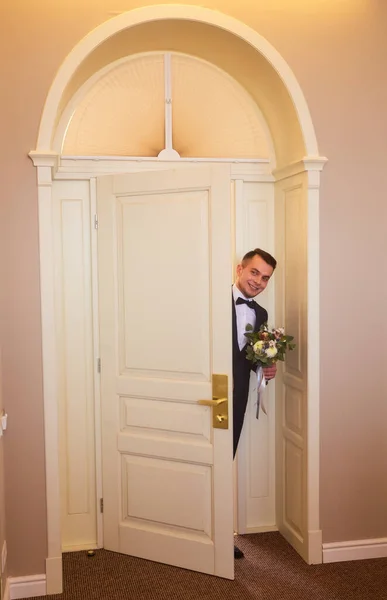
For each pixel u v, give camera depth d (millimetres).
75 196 3369
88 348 3424
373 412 3246
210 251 3041
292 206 3305
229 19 2994
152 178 3150
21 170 2873
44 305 2912
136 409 3291
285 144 3338
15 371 2918
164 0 2947
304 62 3076
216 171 2992
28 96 2865
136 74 3359
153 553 3273
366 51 3123
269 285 3578
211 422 3117
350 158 3141
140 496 3307
